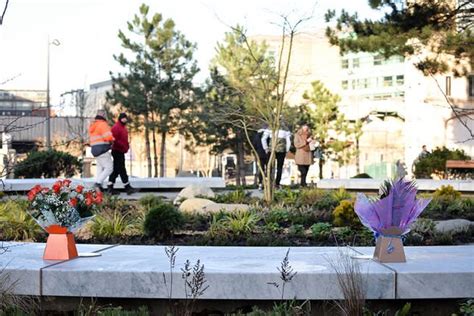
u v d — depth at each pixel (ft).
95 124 57.93
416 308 20.51
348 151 164.86
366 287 19.97
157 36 118.21
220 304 20.57
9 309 19.42
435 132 140.05
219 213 37.40
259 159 59.82
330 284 19.86
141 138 176.35
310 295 19.94
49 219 22.52
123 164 60.54
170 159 203.31
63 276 20.62
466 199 51.57
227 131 120.88
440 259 22.52
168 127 122.52
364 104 200.54
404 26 63.46
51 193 22.80
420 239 30.86
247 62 102.68
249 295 20.11
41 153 76.28
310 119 142.92
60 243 22.67
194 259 22.74
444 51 63.87
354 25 65.72
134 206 45.96
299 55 247.29
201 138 124.57
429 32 61.98
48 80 94.12
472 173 91.81
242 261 22.26
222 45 107.24
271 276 20.07
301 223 37.11
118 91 120.26
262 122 63.57
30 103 51.29
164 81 118.93
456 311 20.43
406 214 21.74
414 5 63.36
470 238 32.32
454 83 138.41
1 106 42.34
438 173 94.12
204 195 52.19
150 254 23.91
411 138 144.15
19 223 32.81
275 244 30.27
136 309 20.79
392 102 197.16
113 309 19.57
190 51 120.06
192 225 35.45
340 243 30.50
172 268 20.49
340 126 152.56
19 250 24.86
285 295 20.02
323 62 258.78
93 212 23.68
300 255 23.66
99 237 31.89
